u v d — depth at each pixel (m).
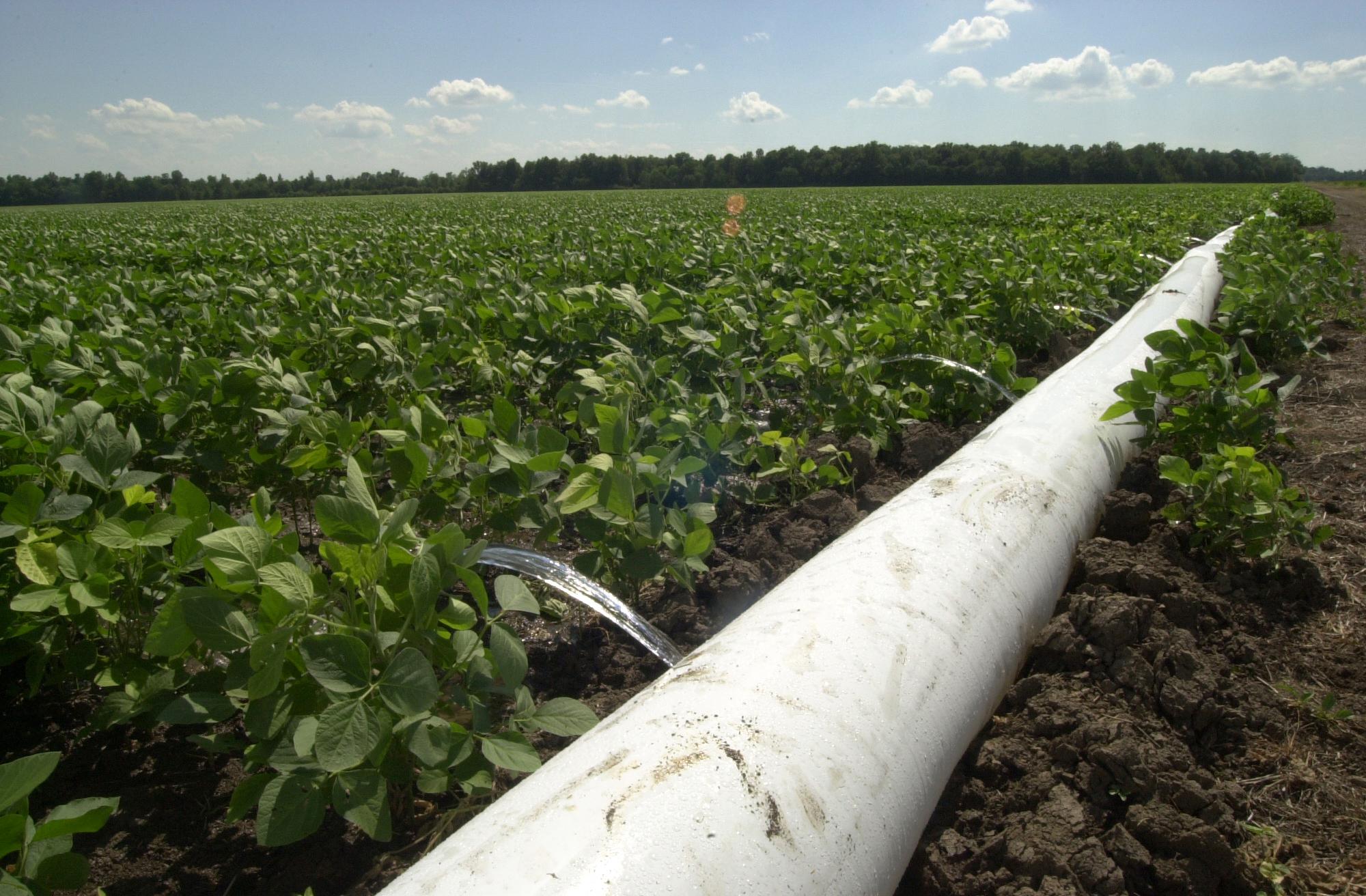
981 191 45.25
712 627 2.83
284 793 1.67
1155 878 1.76
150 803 2.21
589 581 2.53
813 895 1.38
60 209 45.47
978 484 2.65
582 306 5.16
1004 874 1.77
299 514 4.00
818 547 3.35
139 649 2.48
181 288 7.05
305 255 10.20
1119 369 4.05
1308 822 1.93
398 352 4.64
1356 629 2.64
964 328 5.25
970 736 1.95
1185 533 3.05
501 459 2.87
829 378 4.57
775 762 1.49
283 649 1.66
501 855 1.32
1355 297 7.73
